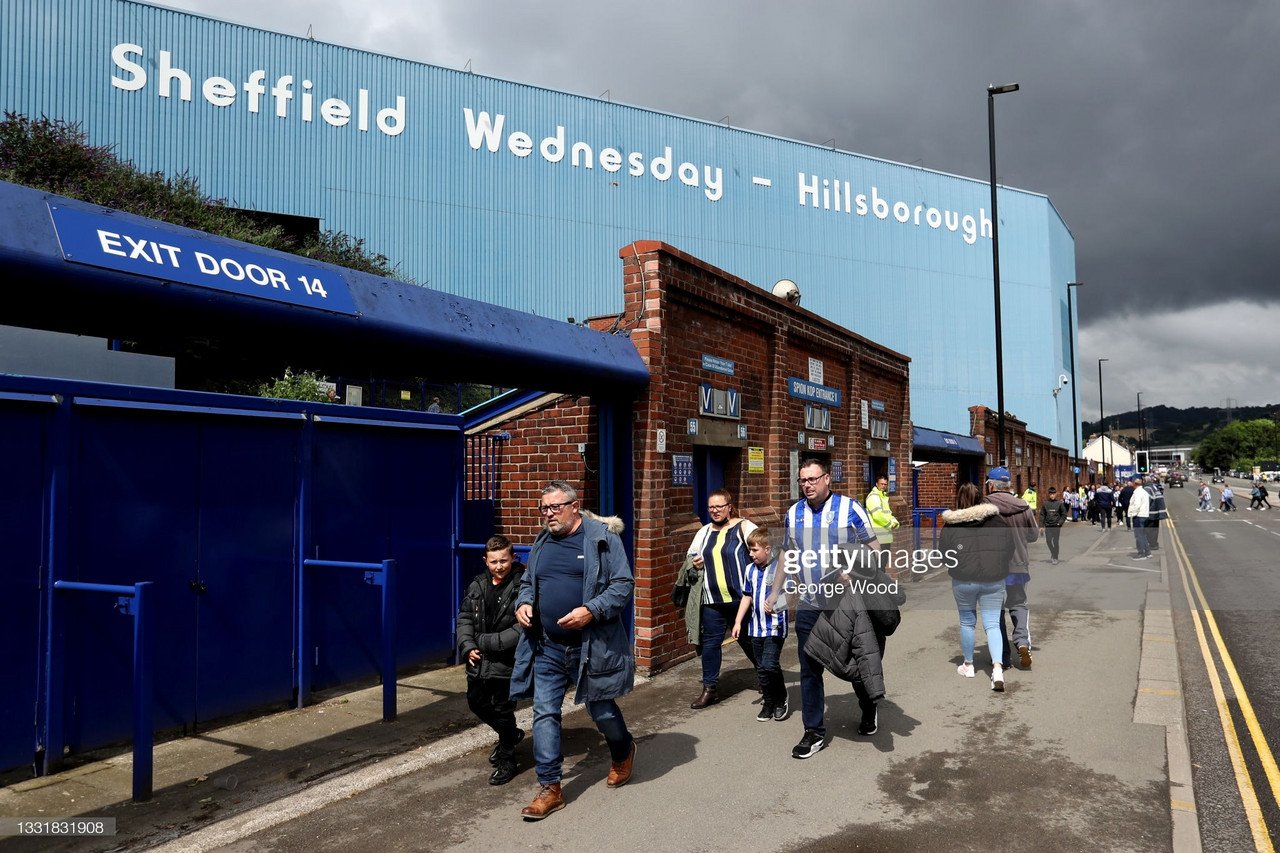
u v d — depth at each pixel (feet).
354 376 43.80
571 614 15.08
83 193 58.90
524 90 146.20
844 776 16.75
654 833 14.16
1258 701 22.50
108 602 18.48
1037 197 230.68
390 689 20.74
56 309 14.05
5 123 60.85
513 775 16.97
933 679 24.45
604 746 18.97
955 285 207.00
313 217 125.90
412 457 26.61
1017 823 14.35
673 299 28.55
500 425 29.94
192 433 20.30
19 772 16.76
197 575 20.25
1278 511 141.79
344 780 16.58
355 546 24.50
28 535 17.06
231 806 15.31
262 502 21.90
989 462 85.10
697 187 165.07
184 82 117.29
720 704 22.52
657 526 26.71
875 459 52.90
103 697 18.37
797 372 39.86
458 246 138.00
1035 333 225.56
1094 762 17.25
